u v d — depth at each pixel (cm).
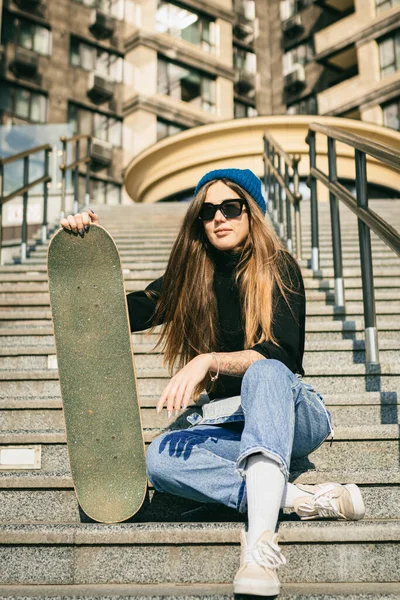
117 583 149
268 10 2364
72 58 1948
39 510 177
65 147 689
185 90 2031
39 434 202
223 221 174
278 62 2283
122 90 1991
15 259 511
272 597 130
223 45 2123
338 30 2023
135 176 1210
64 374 164
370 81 1886
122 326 164
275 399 144
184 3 2069
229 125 1093
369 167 1117
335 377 251
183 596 131
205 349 172
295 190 449
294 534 148
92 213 168
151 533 151
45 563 151
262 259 168
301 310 169
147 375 254
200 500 160
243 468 141
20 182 1473
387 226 241
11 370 265
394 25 1873
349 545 148
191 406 222
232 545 150
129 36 2008
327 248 497
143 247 518
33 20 1889
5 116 1797
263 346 155
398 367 250
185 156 1131
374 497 171
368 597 130
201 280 175
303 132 1095
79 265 165
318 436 163
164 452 159
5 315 344
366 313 262
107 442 162
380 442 195
